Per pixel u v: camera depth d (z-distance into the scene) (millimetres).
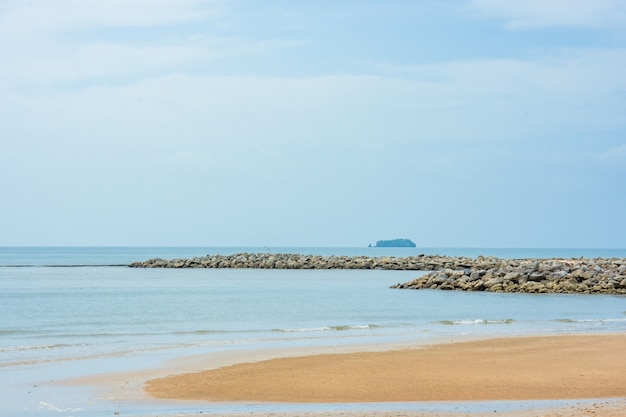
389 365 26516
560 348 31250
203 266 134500
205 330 39938
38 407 19250
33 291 74688
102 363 27297
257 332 38844
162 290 76188
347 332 38812
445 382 23188
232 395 21062
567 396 20844
